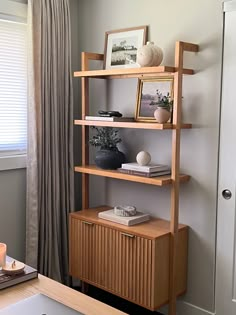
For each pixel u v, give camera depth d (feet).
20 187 10.11
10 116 9.95
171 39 8.95
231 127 8.13
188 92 8.72
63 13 10.12
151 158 9.57
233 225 8.27
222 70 8.18
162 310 9.48
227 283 8.48
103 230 9.10
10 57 9.81
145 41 9.39
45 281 5.26
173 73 8.27
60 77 10.23
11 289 4.99
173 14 8.86
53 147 10.11
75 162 11.12
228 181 8.27
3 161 9.62
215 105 8.32
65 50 10.25
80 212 10.00
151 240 8.16
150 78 9.30
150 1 9.27
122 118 9.23
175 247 8.48
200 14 8.41
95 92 10.72
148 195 9.72
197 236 8.84
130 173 8.89
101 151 9.71
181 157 8.98
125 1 9.78
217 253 8.57
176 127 8.15
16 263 5.44
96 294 10.37
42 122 9.86
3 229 9.84
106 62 10.21
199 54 8.47
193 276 9.00
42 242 10.09
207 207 8.63
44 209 10.09
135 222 9.01
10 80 9.87
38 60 9.66
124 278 8.76
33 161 9.77
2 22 9.56
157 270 8.25
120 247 8.77
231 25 7.97
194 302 9.03
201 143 8.61
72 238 9.87
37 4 9.59
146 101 9.36
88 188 10.52
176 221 8.43
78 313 4.31
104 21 10.30
